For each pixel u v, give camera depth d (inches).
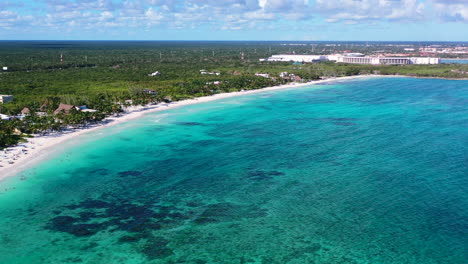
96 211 2559.1
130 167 3366.1
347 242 2201.0
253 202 2694.4
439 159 3580.2
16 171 3184.1
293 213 2532.0
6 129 3929.6
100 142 4057.6
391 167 3371.1
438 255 2074.3
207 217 2482.8
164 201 2714.1
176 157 3639.3
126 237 2245.3
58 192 2839.6
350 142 4158.5
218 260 2039.9
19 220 2420.0
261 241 2214.6
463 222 2401.6
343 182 3038.9
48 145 3875.5
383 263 2012.8
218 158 3619.6
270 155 3710.6
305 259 2048.5
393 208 2591.0
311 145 4045.3
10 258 2030.0
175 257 2063.2
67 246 2144.4
